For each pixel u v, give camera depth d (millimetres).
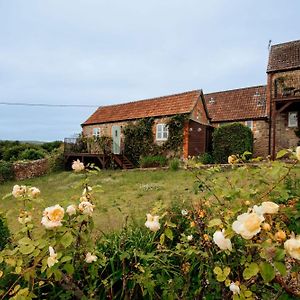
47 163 22828
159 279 2172
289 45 21375
